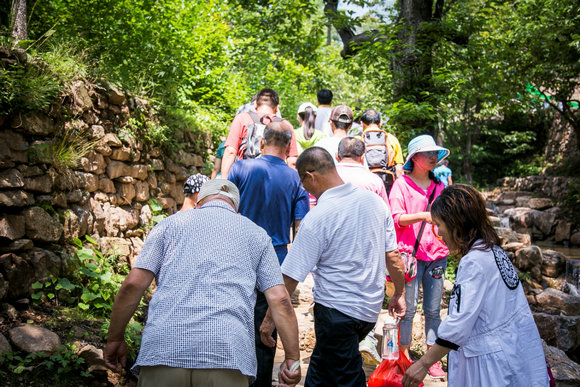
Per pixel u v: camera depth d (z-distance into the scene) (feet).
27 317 12.48
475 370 7.80
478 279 7.86
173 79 25.17
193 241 7.94
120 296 7.88
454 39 32.14
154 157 21.91
